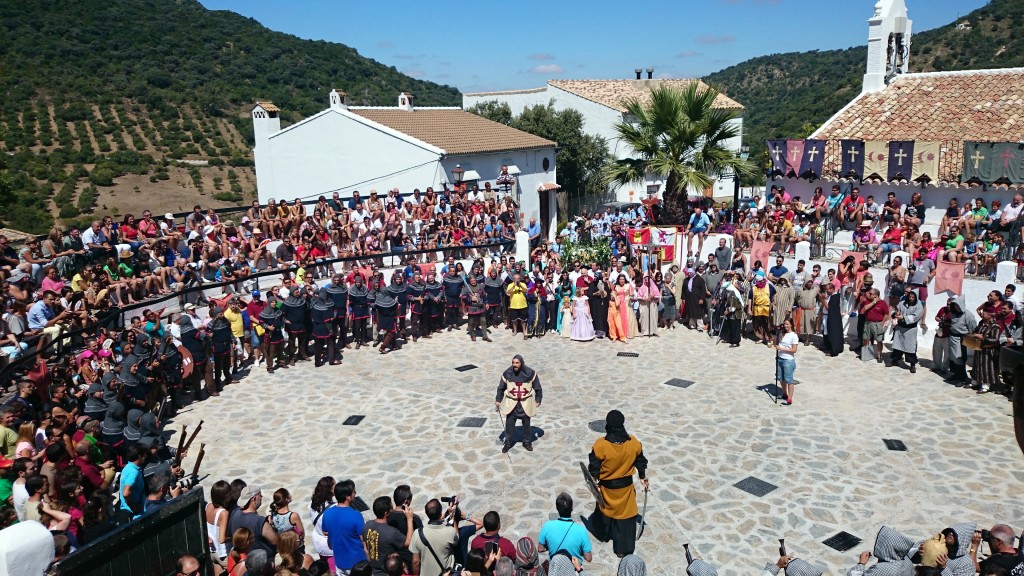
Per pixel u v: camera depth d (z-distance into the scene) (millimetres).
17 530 5938
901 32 25625
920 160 20594
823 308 17469
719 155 23109
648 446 12547
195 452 12578
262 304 17000
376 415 14148
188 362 14625
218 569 8125
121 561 6438
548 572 7691
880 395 14664
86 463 9109
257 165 32281
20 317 13125
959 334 15039
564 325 19359
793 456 12031
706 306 19453
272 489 11195
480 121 36719
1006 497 10539
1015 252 16594
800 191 23625
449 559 7562
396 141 29047
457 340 19219
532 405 12273
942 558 7445
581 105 44688
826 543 9500
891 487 10930
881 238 19453
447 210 24438
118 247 17203
